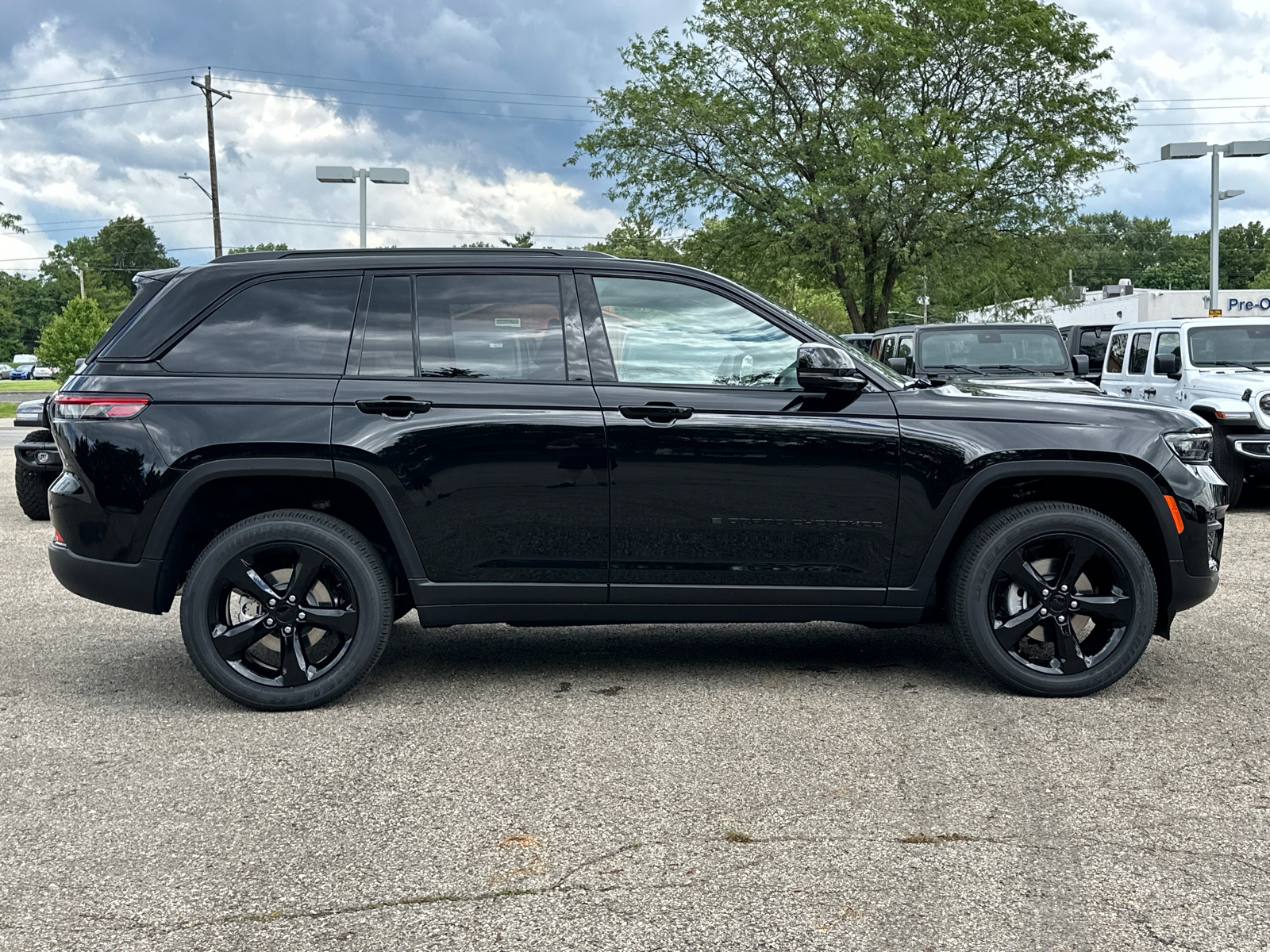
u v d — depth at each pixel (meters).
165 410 4.33
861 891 2.82
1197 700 4.51
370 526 4.63
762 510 4.41
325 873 2.95
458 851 3.09
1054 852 3.05
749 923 2.66
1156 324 12.28
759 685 4.76
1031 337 11.98
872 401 4.47
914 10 29.20
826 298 62.53
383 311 4.47
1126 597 4.51
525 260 4.53
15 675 5.02
